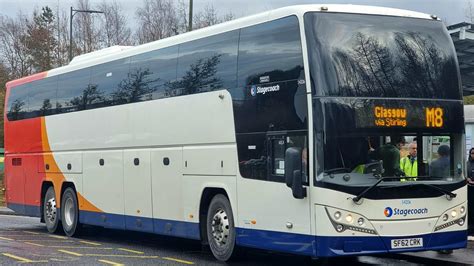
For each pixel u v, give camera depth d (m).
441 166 9.43
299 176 8.90
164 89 12.29
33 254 12.14
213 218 11.03
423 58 9.59
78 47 54.66
